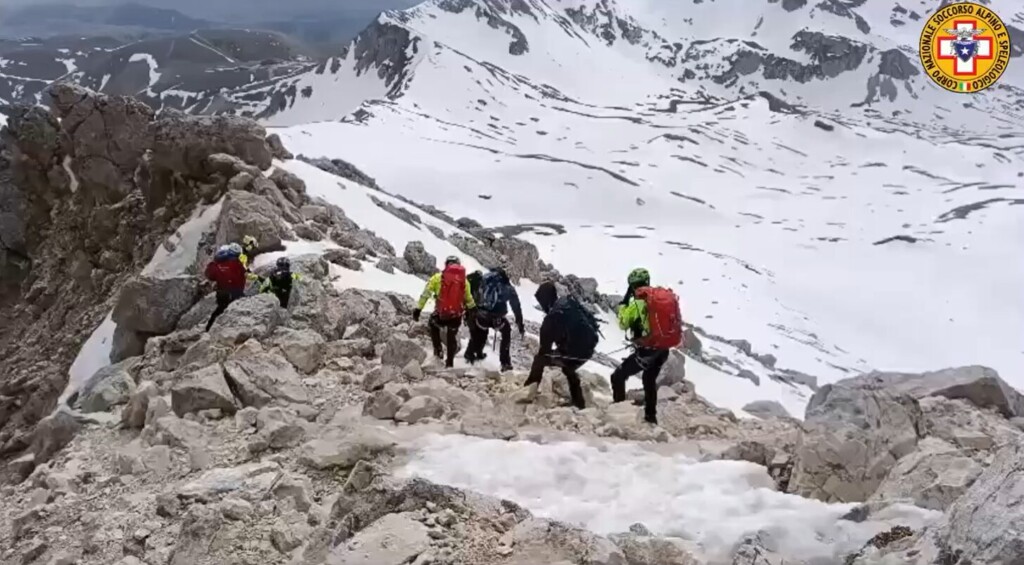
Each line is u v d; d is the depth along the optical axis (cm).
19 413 2520
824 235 12469
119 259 2950
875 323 8156
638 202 13950
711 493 889
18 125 3350
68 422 1443
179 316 1961
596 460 1002
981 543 575
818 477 925
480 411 1220
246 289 1858
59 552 907
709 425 1263
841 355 6700
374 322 1720
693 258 9288
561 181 14425
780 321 7319
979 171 19462
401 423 1159
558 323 1298
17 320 3253
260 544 786
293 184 2947
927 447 948
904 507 789
